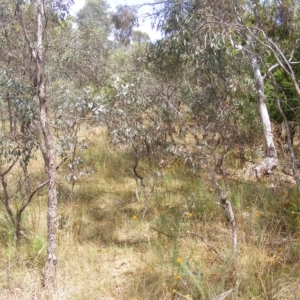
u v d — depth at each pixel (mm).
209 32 3822
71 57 6098
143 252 4699
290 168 7477
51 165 3805
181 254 4395
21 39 5223
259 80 6766
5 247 4590
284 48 6242
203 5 4145
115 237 5152
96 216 5824
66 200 6109
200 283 3643
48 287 3750
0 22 5148
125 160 8078
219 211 5469
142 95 4832
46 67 5367
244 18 6145
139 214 5836
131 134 5070
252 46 4266
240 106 4965
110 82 4906
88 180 7336
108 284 4008
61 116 4602
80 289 3877
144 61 4871
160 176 6941
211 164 6457
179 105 4672
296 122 7824
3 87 4270
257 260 4004
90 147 8586
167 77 4738
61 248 4570
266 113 6910
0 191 6457
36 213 5555
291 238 4531
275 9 5902
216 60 3998
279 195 6031
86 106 4414
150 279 4020
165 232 4980
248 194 5926
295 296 3479
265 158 7027
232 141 5262
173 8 4254
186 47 4133
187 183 6762
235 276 3848
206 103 4402
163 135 5023
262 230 4559
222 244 4598
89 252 4613
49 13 4273
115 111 4781
